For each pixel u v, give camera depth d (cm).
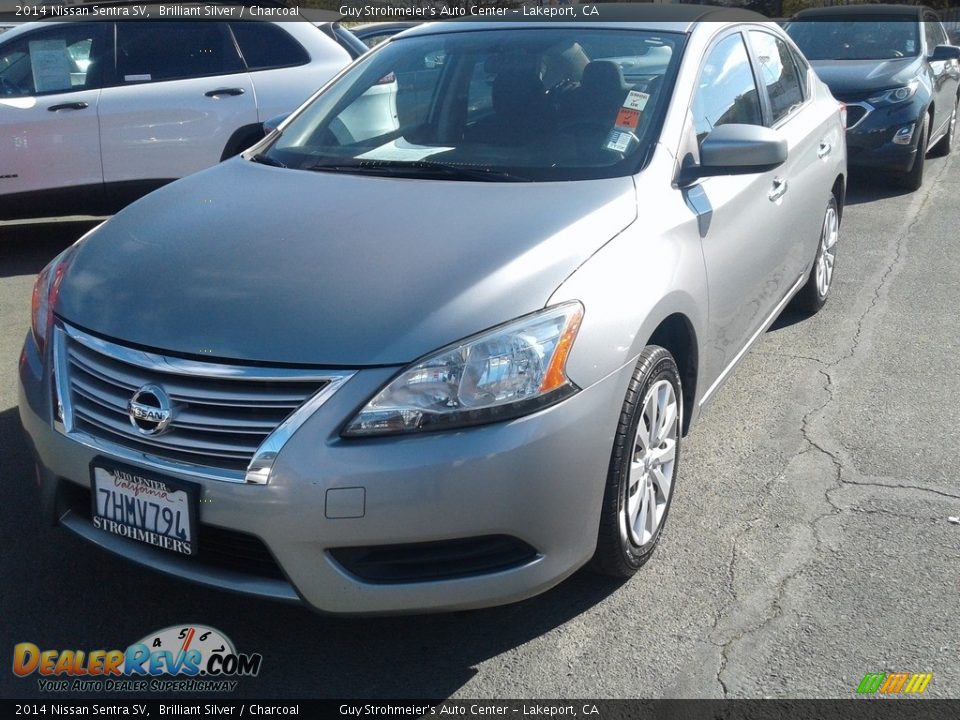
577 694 265
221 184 348
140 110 686
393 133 369
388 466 241
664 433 317
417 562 252
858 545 332
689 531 342
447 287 261
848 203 884
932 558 324
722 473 383
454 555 254
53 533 340
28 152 671
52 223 834
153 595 307
